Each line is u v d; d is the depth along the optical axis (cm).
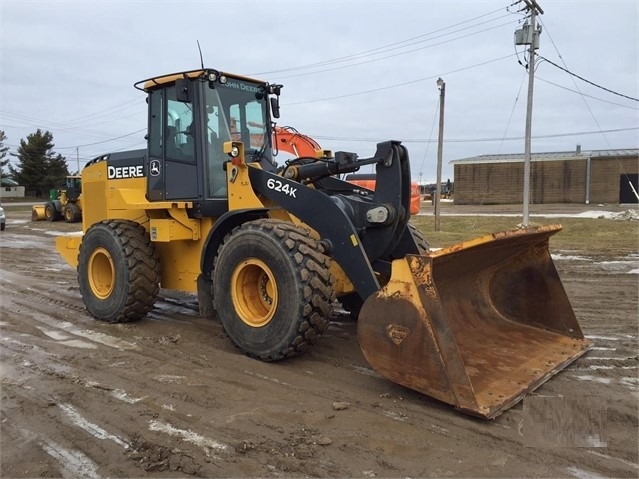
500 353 428
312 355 471
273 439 317
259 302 473
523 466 287
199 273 560
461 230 1855
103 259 606
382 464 289
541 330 486
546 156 4141
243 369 438
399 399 373
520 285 496
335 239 439
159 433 326
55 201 2555
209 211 530
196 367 444
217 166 542
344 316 606
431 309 347
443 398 343
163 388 398
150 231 568
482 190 4200
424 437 318
